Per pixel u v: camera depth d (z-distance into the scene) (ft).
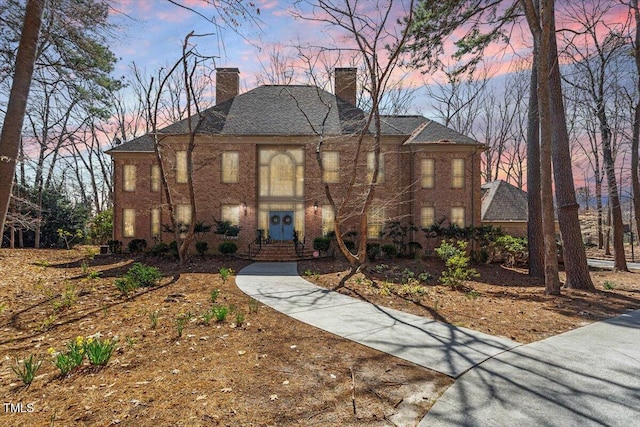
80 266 57.57
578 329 24.68
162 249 68.49
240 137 72.49
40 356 19.16
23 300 32.65
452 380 16.19
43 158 92.38
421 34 46.01
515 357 19.10
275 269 54.65
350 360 18.38
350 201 71.20
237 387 15.10
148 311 28.14
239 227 72.33
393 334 22.94
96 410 13.20
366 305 31.24
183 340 21.33
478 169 70.54
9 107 24.66
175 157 73.77
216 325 24.45
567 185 44.55
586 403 14.11
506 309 30.68
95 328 23.98
